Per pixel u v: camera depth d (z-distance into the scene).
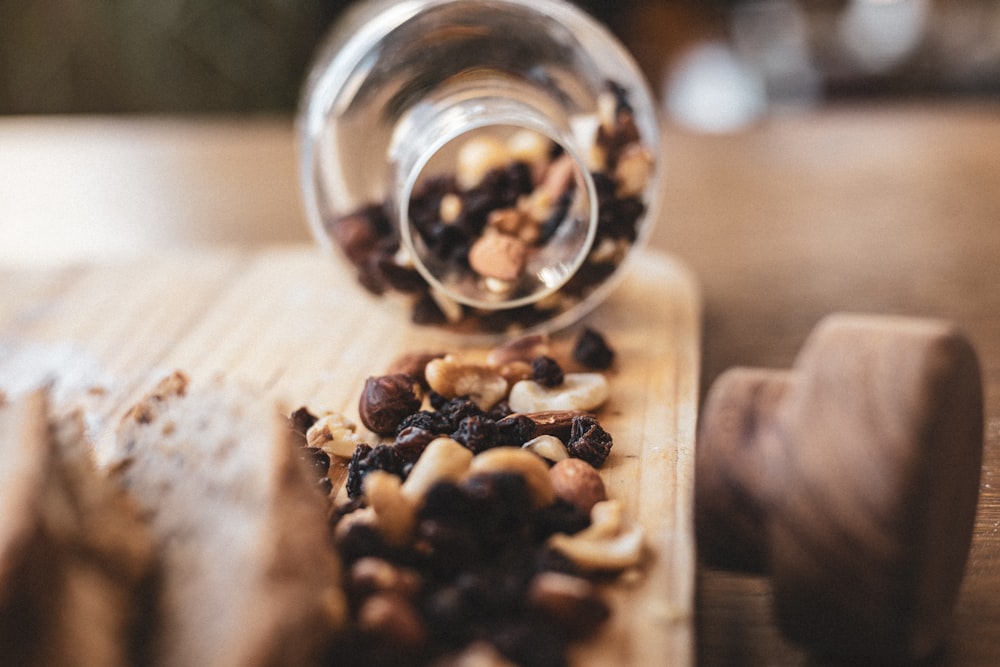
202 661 0.21
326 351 0.38
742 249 0.48
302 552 0.23
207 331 0.40
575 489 0.28
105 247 0.51
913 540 0.23
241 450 0.25
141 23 0.89
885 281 0.44
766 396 0.26
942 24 0.81
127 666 0.22
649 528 0.28
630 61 0.40
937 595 0.25
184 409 0.28
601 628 0.24
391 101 0.39
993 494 0.30
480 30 0.38
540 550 0.26
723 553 0.26
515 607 0.24
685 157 0.59
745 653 0.26
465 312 0.38
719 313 0.43
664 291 0.42
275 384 0.36
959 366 0.24
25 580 0.21
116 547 0.23
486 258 0.37
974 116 0.63
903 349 0.24
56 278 0.45
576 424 0.31
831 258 0.46
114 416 0.35
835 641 0.25
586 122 0.39
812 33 0.85
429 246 0.38
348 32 0.45
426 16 0.38
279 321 0.41
